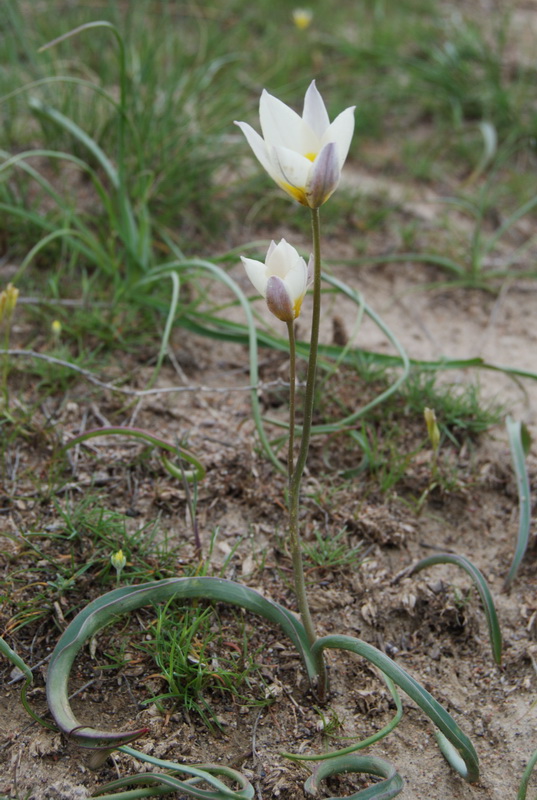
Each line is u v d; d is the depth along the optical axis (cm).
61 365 61
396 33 100
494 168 79
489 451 60
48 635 50
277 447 58
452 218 79
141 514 55
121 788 46
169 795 45
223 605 52
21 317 65
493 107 90
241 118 79
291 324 43
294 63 95
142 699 48
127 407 59
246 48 97
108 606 47
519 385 62
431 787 47
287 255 43
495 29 103
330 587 53
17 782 46
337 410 62
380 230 77
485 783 47
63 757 47
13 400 60
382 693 50
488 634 52
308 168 41
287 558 54
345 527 55
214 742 48
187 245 71
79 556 52
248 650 50
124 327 64
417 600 53
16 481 56
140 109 77
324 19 105
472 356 67
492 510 58
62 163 75
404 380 61
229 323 63
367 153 86
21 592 51
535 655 51
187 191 71
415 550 56
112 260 66
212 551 54
